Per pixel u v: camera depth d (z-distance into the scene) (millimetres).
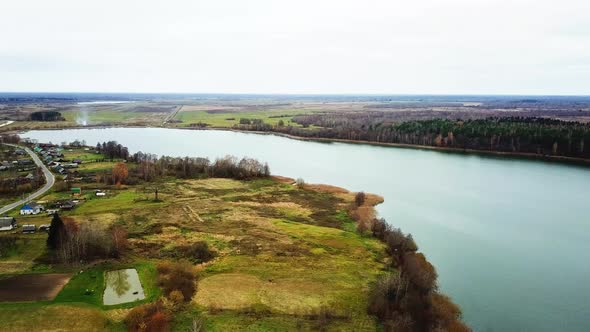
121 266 92562
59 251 95438
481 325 74188
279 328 70625
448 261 100375
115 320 71812
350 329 71000
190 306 77188
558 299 83625
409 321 70625
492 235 117875
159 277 87125
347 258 100438
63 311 72125
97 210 133375
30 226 110500
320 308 77312
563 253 105938
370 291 84000
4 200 141375
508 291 86438
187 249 102750
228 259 98625
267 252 103188
